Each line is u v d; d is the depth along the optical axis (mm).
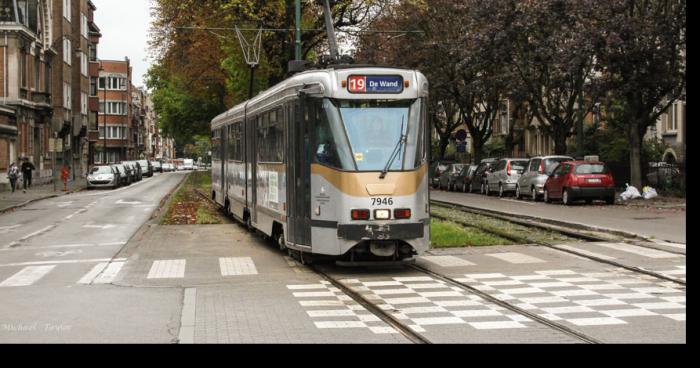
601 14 30594
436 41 44969
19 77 51625
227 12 34375
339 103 12945
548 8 32031
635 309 9555
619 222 22031
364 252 13648
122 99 123750
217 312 9797
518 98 40281
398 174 12883
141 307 10289
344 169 12750
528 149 64750
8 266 14906
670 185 34688
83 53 78250
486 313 9477
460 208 29906
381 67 13211
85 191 49688
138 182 67125
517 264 13875
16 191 46781
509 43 35062
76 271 14000
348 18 36812
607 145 40844
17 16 50875
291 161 14102
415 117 13195
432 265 13922
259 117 17562
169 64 46969
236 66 41969
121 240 19594
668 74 31250
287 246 14367
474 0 35969
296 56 28156
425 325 8812
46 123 59406
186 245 18016
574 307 9750
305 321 9180
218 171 27641
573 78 37594
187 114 74188
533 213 26328
